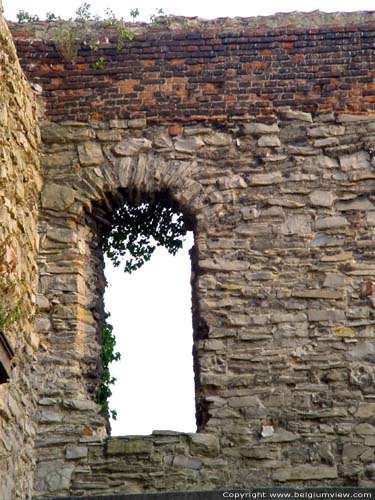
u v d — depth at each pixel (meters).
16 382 10.35
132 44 12.59
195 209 11.82
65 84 12.45
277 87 12.34
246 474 10.61
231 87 12.36
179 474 10.59
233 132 12.17
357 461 10.62
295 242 11.62
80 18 12.76
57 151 12.15
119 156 12.10
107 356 12.74
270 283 11.45
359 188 11.83
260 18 12.71
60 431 10.88
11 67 10.95
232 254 11.59
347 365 11.05
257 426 10.81
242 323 11.27
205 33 12.59
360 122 12.12
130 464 10.66
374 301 11.31
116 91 12.40
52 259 11.62
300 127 12.14
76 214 11.84
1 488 9.58
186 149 12.09
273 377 11.03
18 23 12.77
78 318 11.40
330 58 12.42
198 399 11.09
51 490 10.60
